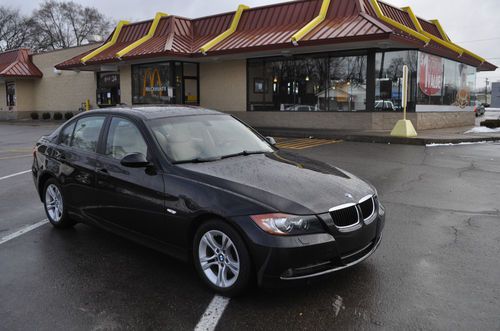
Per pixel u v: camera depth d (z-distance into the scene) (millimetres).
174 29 22250
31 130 23109
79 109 31000
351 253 3680
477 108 43875
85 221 5141
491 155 11523
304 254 3383
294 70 19547
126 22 25688
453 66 21781
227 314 3471
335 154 11891
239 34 20375
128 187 4434
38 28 64000
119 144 4797
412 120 17875
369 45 16781
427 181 8297
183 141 4582
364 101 17859
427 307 3518
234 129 5242
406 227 5520
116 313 3527
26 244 5141
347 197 3764
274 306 3574
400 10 20812
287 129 18719
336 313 3449
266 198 3561
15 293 3896
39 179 5887
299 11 19359
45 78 33438
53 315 3510
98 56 24141
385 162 10484
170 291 3895
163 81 22438
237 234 3553
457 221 5777
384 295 3723
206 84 22750
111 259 4652
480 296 3684
